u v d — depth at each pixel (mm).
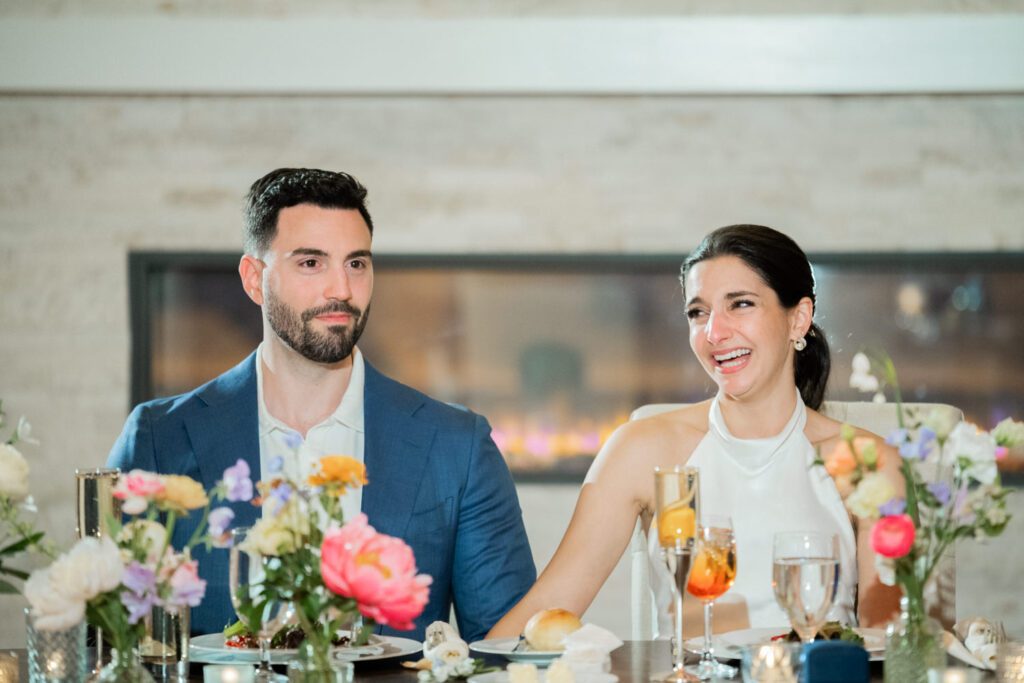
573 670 1888
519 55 5344
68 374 5434
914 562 1762
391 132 5445
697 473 1873
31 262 5438
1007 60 5320
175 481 1731
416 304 5551
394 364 5559
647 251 5445
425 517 2617
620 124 5434
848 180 5430
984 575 5375
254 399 2662
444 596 2635
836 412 2814
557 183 5445
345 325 2572
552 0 5379
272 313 2590
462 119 5445
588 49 5336
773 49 5340
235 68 5344
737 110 5430
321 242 2549
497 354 5562
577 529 2701
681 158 5434
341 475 1675
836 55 5336
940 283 5520
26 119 5430
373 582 1586
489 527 2666
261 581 1696
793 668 1726
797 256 2654
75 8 5379
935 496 1765
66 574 1675
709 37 5332
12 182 5430
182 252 5449
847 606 2539
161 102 5438
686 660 2041
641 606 2779
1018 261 5414
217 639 2125
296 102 5441
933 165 5418
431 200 5449
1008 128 5418
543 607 2596
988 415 5520
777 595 1799
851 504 1757
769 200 5430
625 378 5562
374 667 2020
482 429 2740
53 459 5410
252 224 2623
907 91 5352
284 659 1990
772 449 2656
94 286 5445
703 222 5434
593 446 5559
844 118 5430
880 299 5531
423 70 5348
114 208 5441
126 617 1726
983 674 1919
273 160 5438
